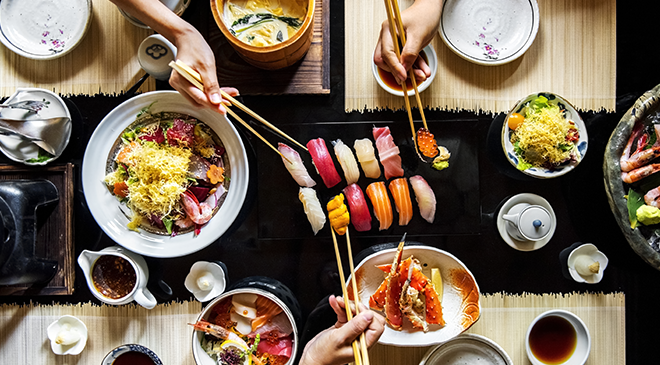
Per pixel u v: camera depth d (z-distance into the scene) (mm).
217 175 962
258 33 923
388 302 934
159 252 958
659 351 1011
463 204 999
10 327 1004
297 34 881
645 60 1016
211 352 967
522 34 994
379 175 997
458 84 1010
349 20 1006
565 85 1014
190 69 850
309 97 1004
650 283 1013
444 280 982
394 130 1002
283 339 975
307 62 989
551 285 1009
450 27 995
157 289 1002
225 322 979
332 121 1005
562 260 1009
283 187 998
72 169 990
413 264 943
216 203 972
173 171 934
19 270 922
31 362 1003
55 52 982
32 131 957
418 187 985
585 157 1014
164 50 952
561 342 997
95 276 979
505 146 970
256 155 1000
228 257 1005
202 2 990
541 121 952
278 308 973
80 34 978
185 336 1002
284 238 999
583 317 1009
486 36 995
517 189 1009
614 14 1013
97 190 962
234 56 988
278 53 898
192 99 882
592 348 1012
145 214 969
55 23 986
